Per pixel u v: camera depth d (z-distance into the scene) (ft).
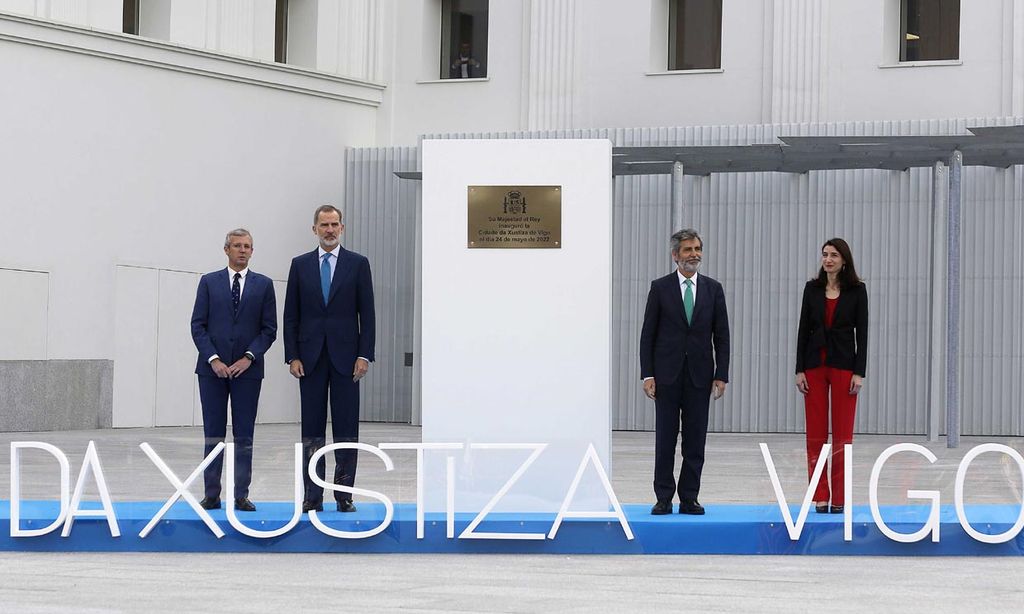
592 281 32.55
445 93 84.94
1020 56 73.31
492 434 32.58
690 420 32.24
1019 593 25.71
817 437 31.99
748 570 28.32
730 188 76.64
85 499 30.86
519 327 32.63
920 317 73.51
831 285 34.81
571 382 32.50
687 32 80.64
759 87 78.33
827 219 75.10
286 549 30.76
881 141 61.05
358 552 30.68
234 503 30.81
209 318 34.60
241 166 79.15
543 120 82.53
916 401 73.46
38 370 69.46
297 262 34.19
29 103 69.51
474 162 32.76
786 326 75.72
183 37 76.69
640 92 80.53
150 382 74.95
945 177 64.95
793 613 23.50
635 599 24.81
